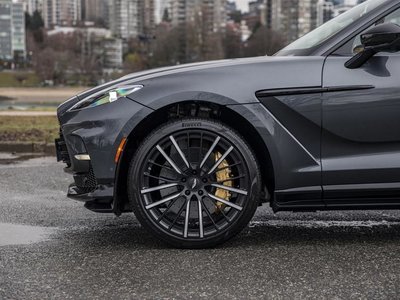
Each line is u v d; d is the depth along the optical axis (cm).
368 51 314
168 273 296
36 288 276
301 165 327
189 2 12175
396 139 326
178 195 333
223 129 329
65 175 659
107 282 283
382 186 329
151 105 323
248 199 331
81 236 379
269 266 306
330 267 304
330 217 433
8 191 559
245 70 329
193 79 326
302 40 376
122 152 324
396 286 275
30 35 13350
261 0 12188
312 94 323
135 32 14412
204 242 334
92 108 329
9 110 1977
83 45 11731
